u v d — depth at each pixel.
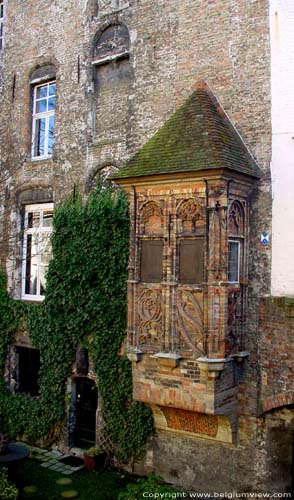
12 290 14.27
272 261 9.74
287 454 9.62
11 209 14.61
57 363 12.72
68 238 12.56
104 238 11.80
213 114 10.14
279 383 9.48
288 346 9.39
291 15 9.88
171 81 11.38
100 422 11.77
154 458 10.92
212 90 10.73
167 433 10.77
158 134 10.49
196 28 11.08
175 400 9.59
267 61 10.07
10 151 14.84
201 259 9.43
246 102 10.26
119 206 11.66
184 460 10.51
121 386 11.38
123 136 12.23
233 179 9.40
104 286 11.71
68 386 12.62
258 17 10.24
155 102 11.60
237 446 9.91
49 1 14.12
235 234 9.67
